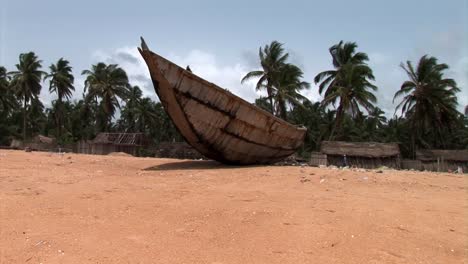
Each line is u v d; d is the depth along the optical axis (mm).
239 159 15984
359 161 31906
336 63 41812
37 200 7992
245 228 6316
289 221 6680
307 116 55750
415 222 6758
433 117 40156
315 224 6520
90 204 7836
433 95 38938
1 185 9430
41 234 5816
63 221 6559
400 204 8133
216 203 8031
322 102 38906
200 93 13641
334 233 6066
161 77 13070
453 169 34438
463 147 53812
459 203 8461
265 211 7324
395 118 58469
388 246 5551
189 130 14430
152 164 16938
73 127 63594
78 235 5836
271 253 5227
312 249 5395
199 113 13953
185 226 6418
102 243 5512
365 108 37875
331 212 7289
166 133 68438
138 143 42875
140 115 62625
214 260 4965
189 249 5344
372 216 7062
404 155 50312
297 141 18531
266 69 42062
